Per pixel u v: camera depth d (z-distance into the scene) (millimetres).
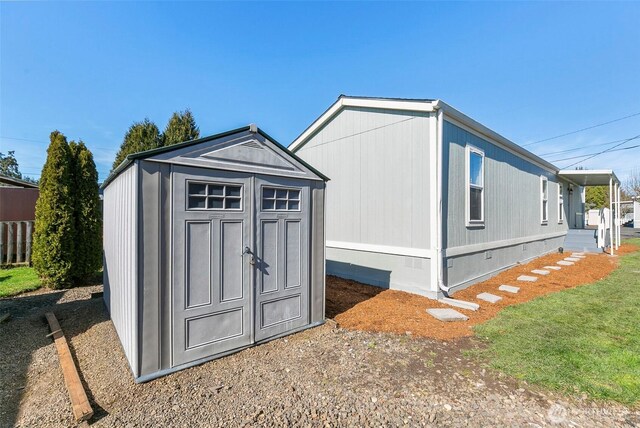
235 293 3057
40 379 2607
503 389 2408
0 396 2363
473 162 6230
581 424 1984
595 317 4117
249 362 2859
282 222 3514
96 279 6586
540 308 4535
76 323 3961
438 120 5070
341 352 3102
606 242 11445
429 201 5160
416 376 2619
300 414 2084
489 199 6848
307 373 2662
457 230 5637
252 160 3221
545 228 10320
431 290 5098
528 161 8969
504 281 6355
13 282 5984
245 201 3148
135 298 2441
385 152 5898
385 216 5898
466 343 3328
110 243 3961
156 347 2549
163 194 2600
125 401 2223
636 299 5008
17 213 9047
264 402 2221
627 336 3447
